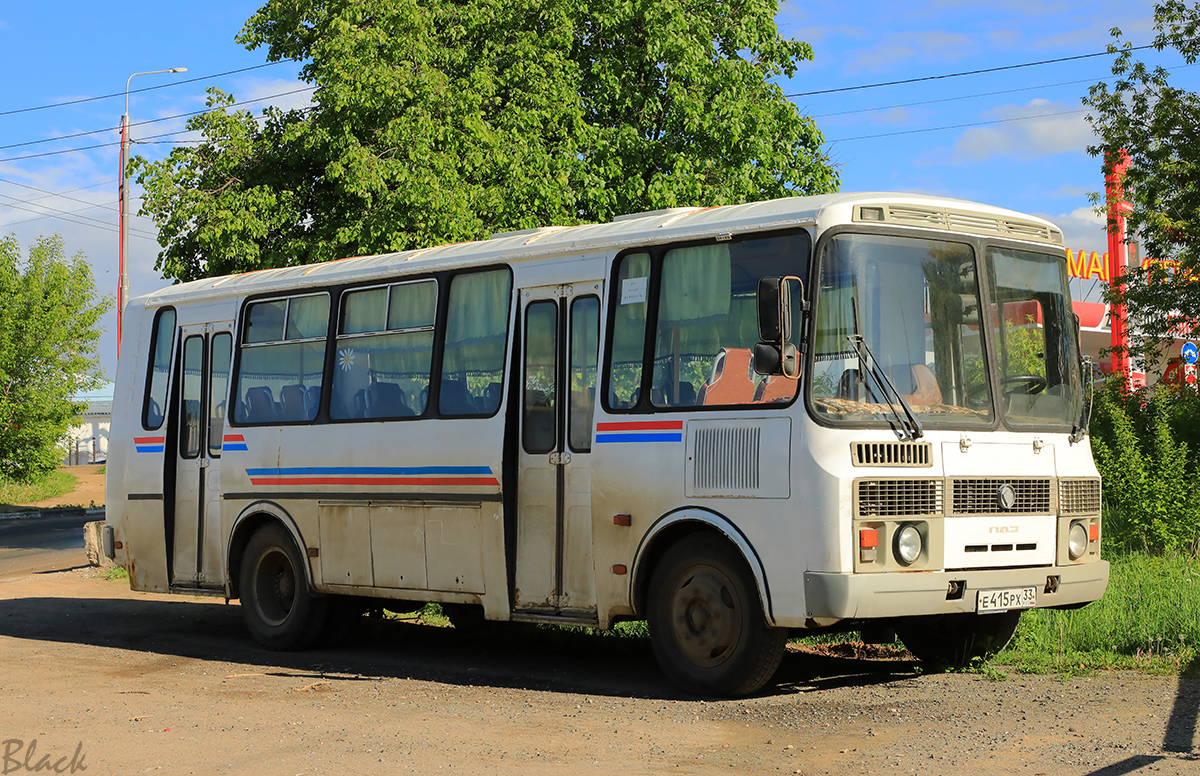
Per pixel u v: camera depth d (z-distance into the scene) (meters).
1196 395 16.14
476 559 9.71
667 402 8.60
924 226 8.39
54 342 43.53
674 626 8.47
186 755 6.82
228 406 12.00
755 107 23.86
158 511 12.44
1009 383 8.56
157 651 11.43
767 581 7.85
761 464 7.95
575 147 23.16
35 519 35.25
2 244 42.88
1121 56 17.91
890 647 10.52
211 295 12.36
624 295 9.00
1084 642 9.56
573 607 9.06
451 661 10.61
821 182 25.00
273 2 23.23
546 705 8.27
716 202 23.19
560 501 9.19
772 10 25.36
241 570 11.77
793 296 7.96
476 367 9.95
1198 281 16.98
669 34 23.55
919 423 7.97
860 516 7.65
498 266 9.90
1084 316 30.22
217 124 22.14
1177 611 9.76
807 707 7.84
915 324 8.20
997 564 8.19
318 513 11.03
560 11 23.73
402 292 10.67
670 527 8.53
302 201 22.61
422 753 6.79
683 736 7.11
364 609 11.70
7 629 13.06
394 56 20.84
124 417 12.91
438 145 21.20
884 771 6.12
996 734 6.84
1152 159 17.59
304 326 11.48
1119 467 14.01
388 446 10.45
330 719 7.82
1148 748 6.40
